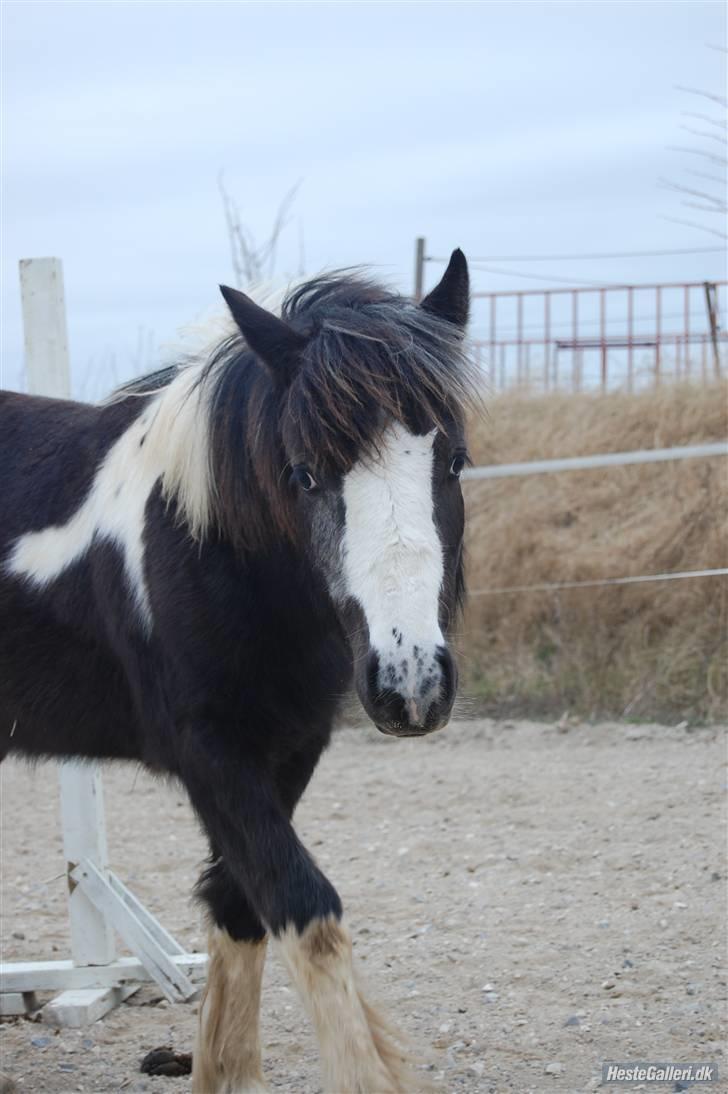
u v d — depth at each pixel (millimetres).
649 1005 4098
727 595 8656
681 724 8062
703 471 9211
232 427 3346
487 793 7055
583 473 9820
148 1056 3941
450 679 2807
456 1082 3613
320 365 3016
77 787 4539
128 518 3588
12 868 6320
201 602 3338
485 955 4680
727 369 10477
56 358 4594
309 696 3445
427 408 2961
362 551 2877
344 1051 2914
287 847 3141
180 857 6309
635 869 5605
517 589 8898
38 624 3766
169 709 3406
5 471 4008
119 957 4918
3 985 4543
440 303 3443
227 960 3574
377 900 5449
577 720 8414
